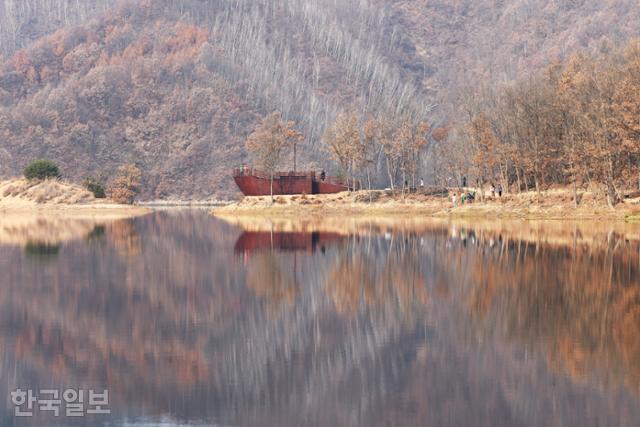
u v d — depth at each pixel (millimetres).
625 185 118875
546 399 27719
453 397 28266
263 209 156250
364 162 164625
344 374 31453
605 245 74562
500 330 38062
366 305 45875
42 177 199250
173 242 89625
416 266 62906
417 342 36312
